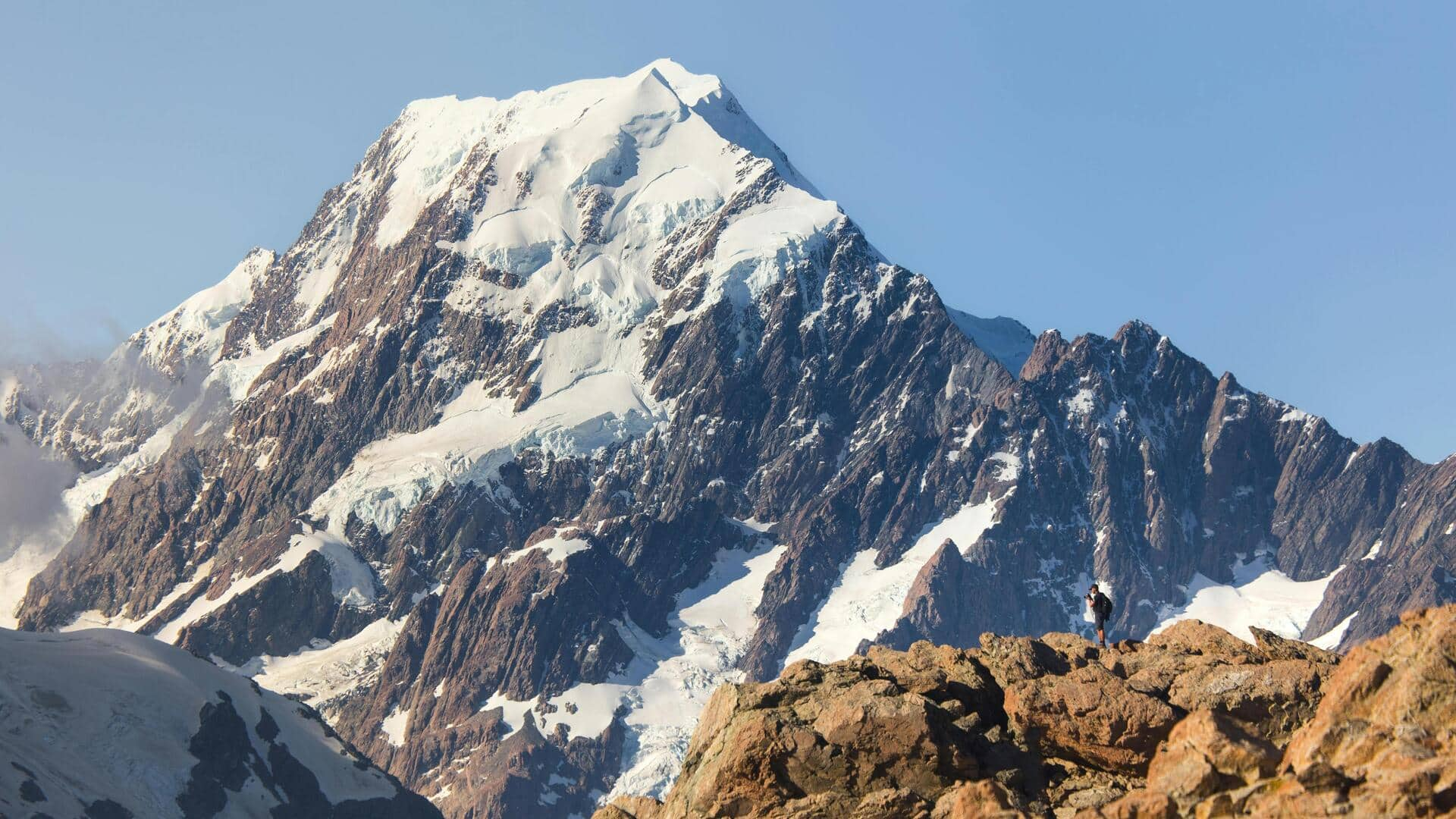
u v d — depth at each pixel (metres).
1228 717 64.88
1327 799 53.62
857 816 65.50
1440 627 58.75
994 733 71.62
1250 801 56.12
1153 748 68.56
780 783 68.50
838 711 69.25
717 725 73.50
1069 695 70.44
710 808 68.88
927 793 67.19
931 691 73.94
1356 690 59.09
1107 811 58.25
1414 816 51.78
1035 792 67.88
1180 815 57.19
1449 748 54.56
